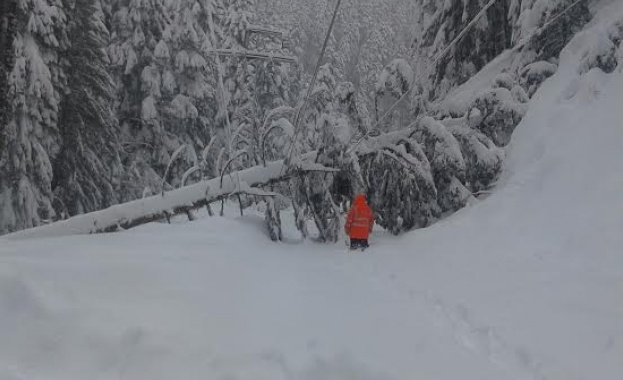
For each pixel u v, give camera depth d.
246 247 7.74
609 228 6.52
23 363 3.66
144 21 21.53
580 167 8.21
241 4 25.81
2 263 4.80
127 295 4.59
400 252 8.36
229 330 4.21
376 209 11.67
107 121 18.30
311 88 9.17
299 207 11.02
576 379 3.68
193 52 22.19
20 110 14.34
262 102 23.56
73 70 16.81
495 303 5.25
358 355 4.00
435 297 5.60
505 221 8.37
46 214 15.04
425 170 10.62
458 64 15.27
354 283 6.25
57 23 14.91
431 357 4.09
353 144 12.08
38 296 4.24
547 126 9.95
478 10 14.34
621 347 4.02
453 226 9.18
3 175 14.32
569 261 6.28
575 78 10.30
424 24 16.25
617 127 8.32
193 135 23.02
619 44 10.10
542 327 4.55
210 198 10.27
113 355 3.78
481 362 4.04
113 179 19.39
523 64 12.26
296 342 4.14
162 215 9.90
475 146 10.53
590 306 4.87
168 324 4.13
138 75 21.88
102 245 6.58
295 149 11.25
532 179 9.01
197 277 5.34
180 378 3.62
